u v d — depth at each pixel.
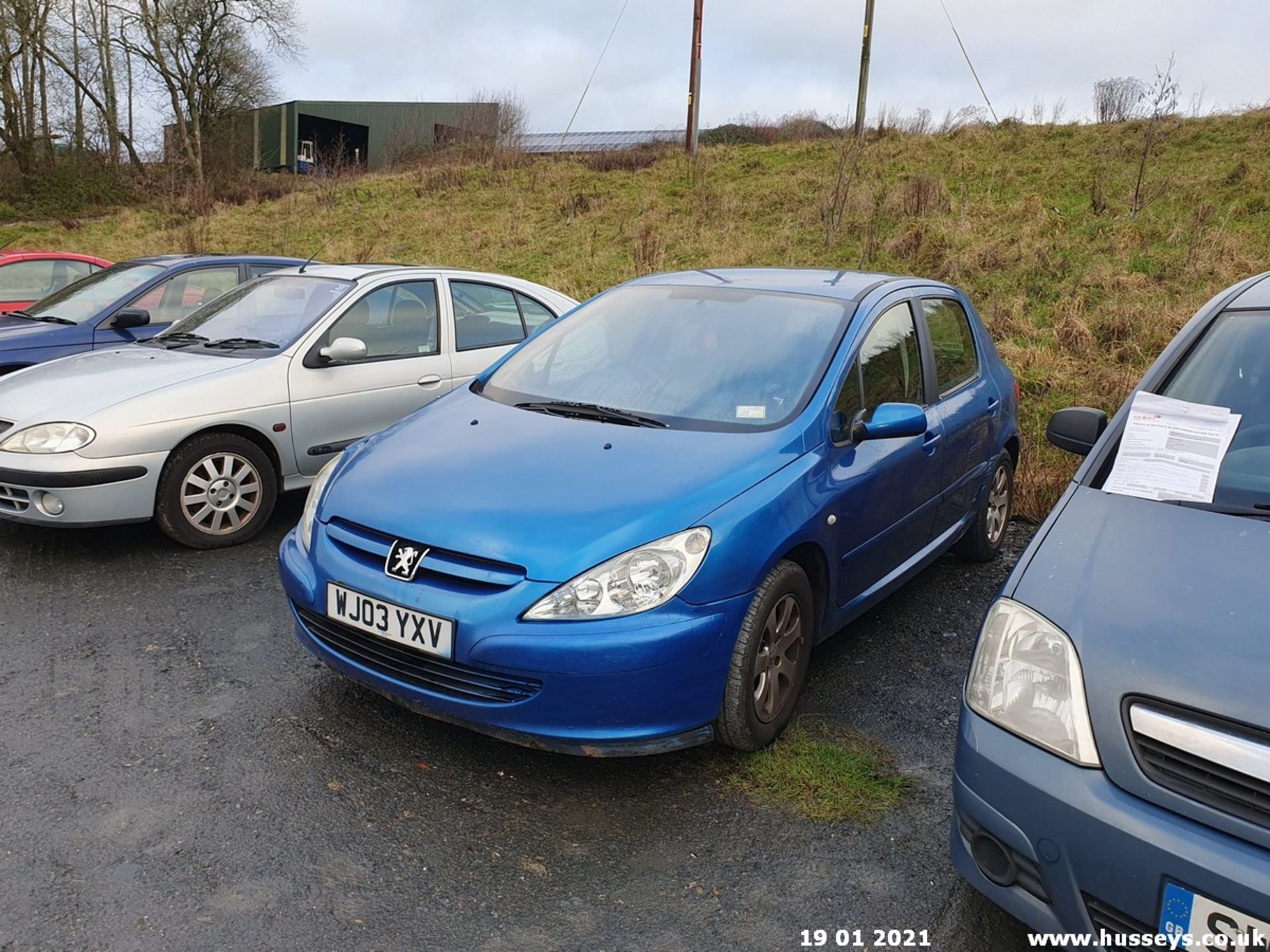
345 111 46.06
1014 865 1.96
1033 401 7.13
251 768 2.90
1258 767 1.70
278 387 4.95
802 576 3.07
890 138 19.12
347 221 19.05
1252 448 2.52
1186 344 2.93
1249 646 1.86
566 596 2.59
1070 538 2.32
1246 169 12.49
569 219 16.25
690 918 2.32
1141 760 1.82
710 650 2.70
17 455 4.35
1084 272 9.69
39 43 29.20
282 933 2.22
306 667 3.57
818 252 12.26
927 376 4.07
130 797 2.73
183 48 31.38
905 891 2.44
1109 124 17.22
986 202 12.88
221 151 31.84
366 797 2.77
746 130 25.58
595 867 2.50
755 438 3.16
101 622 3.92
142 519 4.56
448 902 2.35
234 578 4.44
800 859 2.56
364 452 3.41
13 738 3.03
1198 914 1.70
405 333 5.59
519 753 3.03
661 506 2.78
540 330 4.32
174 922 2.24
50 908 2.27
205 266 7.48
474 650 2.62
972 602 4.45
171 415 4.57
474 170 22.59
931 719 3.33
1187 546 2.20
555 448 3.17
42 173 27.94
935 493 4.02
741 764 2.98
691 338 3.78
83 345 6.75
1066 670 1.96
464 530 2.77
